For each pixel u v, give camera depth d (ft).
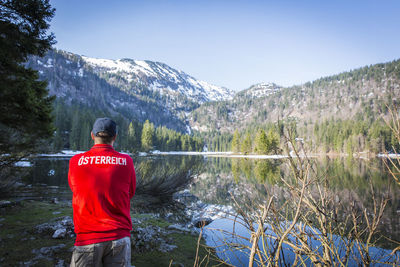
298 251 5.27
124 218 5.53
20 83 18.26
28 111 18.69
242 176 59.62
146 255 12.90
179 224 20.31
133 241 13.89
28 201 24.56
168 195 33.40
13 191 29.22
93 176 5.36
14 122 18.33
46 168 69.72
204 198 32.78
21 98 17.78
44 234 14.30
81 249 5.07
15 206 21.67
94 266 5.01
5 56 17.30
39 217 18.33
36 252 11.87
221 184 45.57
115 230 5.23
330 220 5.43
